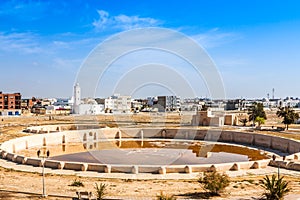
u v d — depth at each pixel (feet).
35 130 220.23
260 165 107.24
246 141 208.74
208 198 68.80
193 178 90.33
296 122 304.30
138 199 67.15
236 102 533.96
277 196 65.67
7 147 154.92
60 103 607.78
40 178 87.76
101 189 68.18
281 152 175.32
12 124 274.16
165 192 73.72
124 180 86.79
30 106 512.63
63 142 205.98
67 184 80.84
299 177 93.30
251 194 71.77
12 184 80.18
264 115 299.58
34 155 157.38
